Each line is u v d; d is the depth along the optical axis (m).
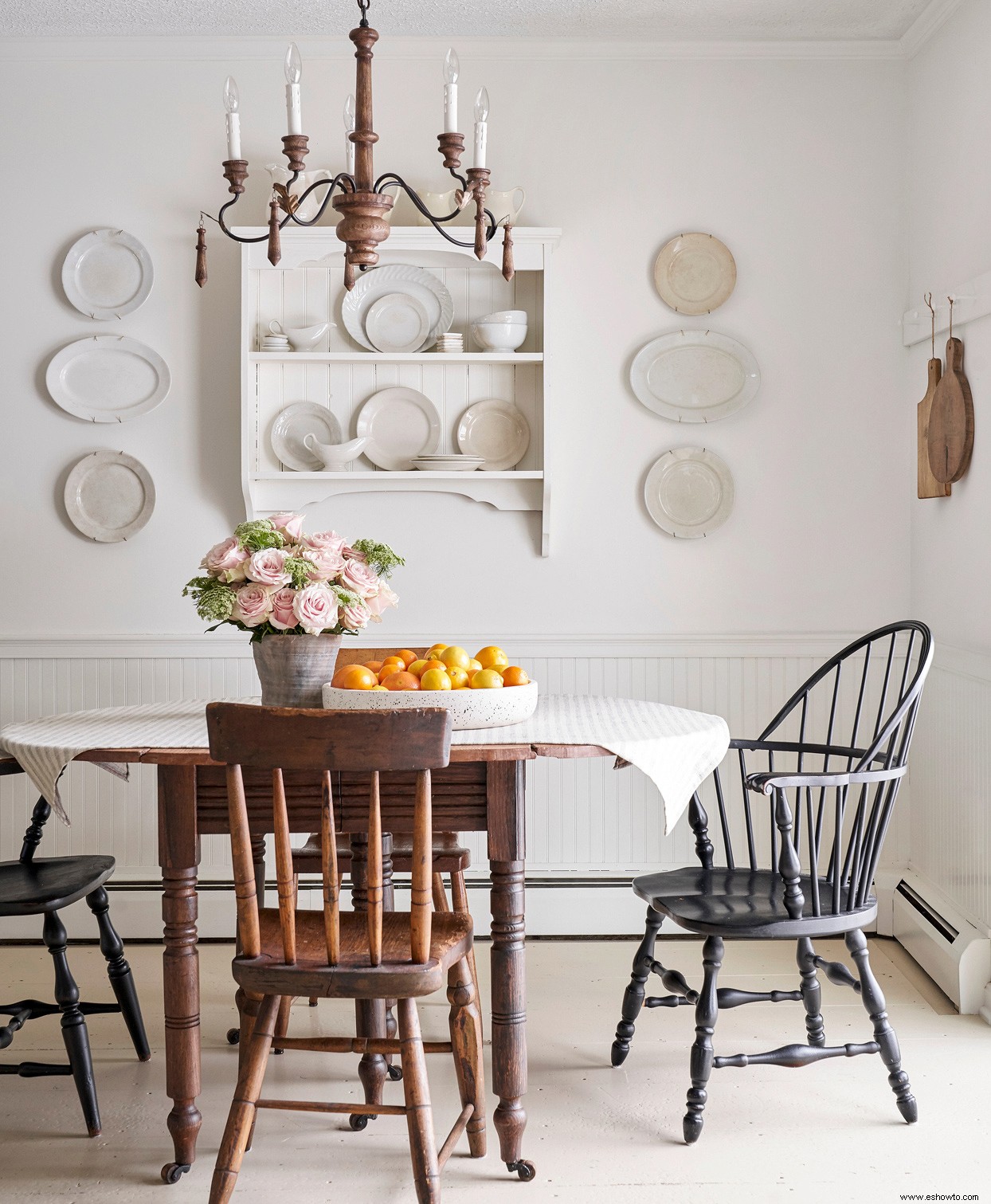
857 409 3.52
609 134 3.48
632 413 3.51
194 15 3.29
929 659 2.34
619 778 3.51
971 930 2.91
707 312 3.50
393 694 2.20
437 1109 2.39
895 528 3.53
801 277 3.50
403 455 3.49
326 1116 2.38
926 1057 2.61
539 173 3.48
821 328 3.51
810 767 3.52
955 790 3.08
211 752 1.83
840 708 3.51
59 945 2.29
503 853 2.08
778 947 3.43
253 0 3.20
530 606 3.53
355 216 2.11
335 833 1.97
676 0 3.21
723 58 3.48
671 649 3.51
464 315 3.49
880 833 2.31
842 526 3.53
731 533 3.53
